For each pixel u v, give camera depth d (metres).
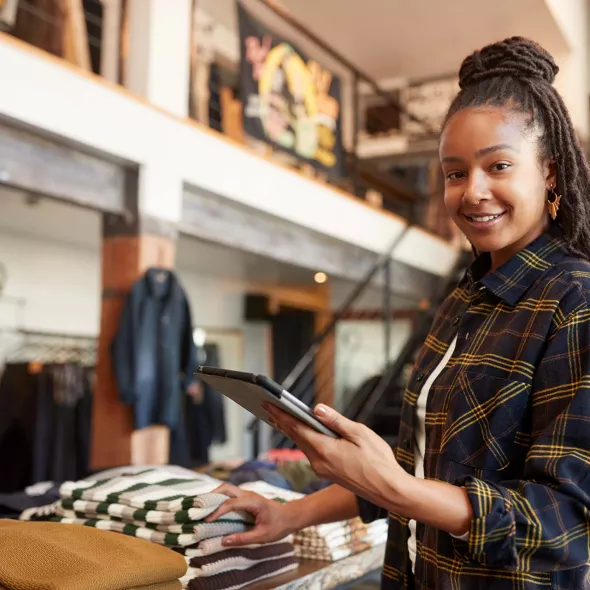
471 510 0.80
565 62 8.16
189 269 7.86
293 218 5.18
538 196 0.98
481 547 0.78
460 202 0.99
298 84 5.36
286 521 1.25
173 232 4.11
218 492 1.23
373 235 6.30
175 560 1.04
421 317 6.92
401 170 9.05
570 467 0.80
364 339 9.13
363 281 5.95
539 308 0.93
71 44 4.30
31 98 3.26
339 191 5.79
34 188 3.41
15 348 5.99
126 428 3.89
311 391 8.85
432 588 0.97
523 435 0.90
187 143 4.22
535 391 0.89
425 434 1.02
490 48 1.02
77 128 3.50
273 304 8.93
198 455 7.07
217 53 7.68
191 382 4.13
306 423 0.84
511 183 0.96
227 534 1.22
